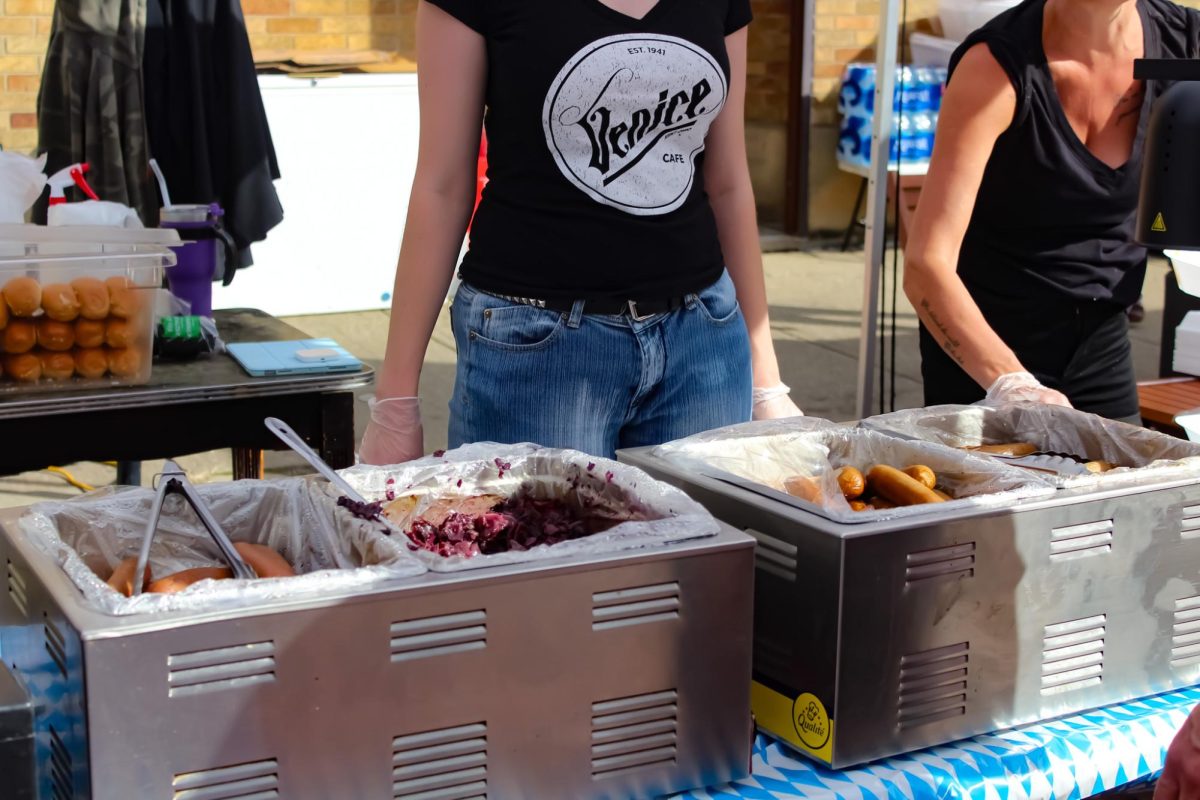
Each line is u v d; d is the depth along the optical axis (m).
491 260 1.61
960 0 6.73
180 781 0.91
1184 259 2.46
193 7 3.58
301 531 1.19
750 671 1.09
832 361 5.55
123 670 0.87
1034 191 1.96
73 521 1.12
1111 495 1.22
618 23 1.53
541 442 1.61
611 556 1.02
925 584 1.12
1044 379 2.07
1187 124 1.25
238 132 3.68
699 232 1.64
